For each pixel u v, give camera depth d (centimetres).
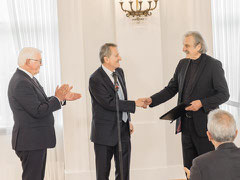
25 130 334
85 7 464
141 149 468
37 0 451
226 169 207
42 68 456
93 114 376
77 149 467
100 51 367
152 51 460
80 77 462
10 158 464
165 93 392
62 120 469
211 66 347
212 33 476
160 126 468
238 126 491
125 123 376
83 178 468
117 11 454
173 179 483
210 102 335
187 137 359
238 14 480
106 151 370
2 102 457
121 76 385
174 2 473
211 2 476
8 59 455
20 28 450
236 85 487
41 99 342
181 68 366
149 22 457
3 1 455
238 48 484
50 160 467
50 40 457
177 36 475
